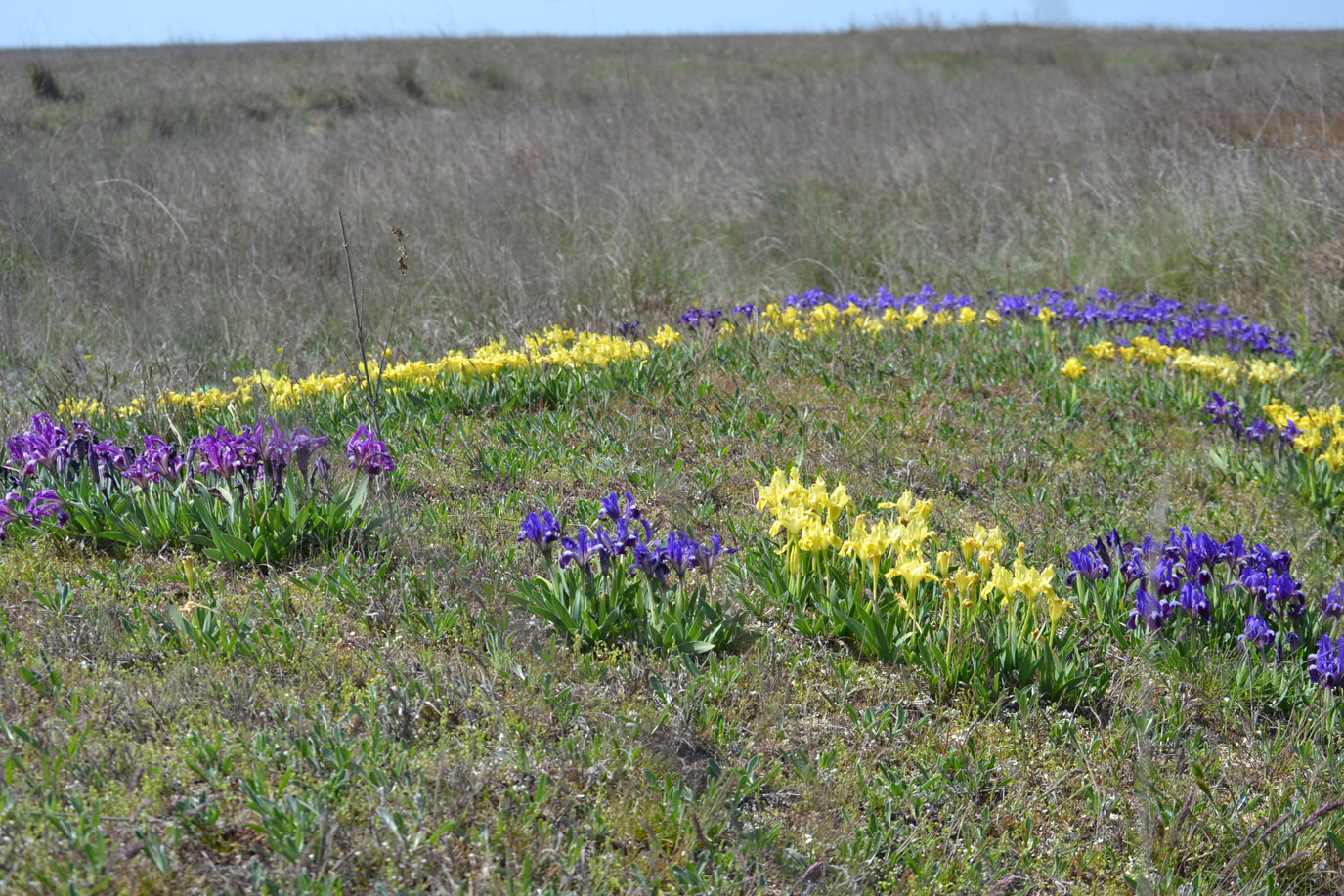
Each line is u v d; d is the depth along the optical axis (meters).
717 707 3.18
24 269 8.82
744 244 10.91
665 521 4.61
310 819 2.48
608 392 6.10
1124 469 5.64
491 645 3.36
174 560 3.90
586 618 3.48
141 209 9.80
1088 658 3.54
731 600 3.85
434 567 3.82
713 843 2.67
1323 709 3.38
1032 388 6.73
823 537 3.71
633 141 13.10
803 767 2.97
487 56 28.06
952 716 3.35
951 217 11.33
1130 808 2.98
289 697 3.00
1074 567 3.99
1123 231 10.45
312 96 20.48
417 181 11.13
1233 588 3.98
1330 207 9.38
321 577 3.71
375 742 2.81
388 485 4.39
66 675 3.04
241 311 8.01
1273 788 3.12
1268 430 5.84
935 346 7.50
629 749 2.92
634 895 2.45
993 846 2.84
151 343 7.51
